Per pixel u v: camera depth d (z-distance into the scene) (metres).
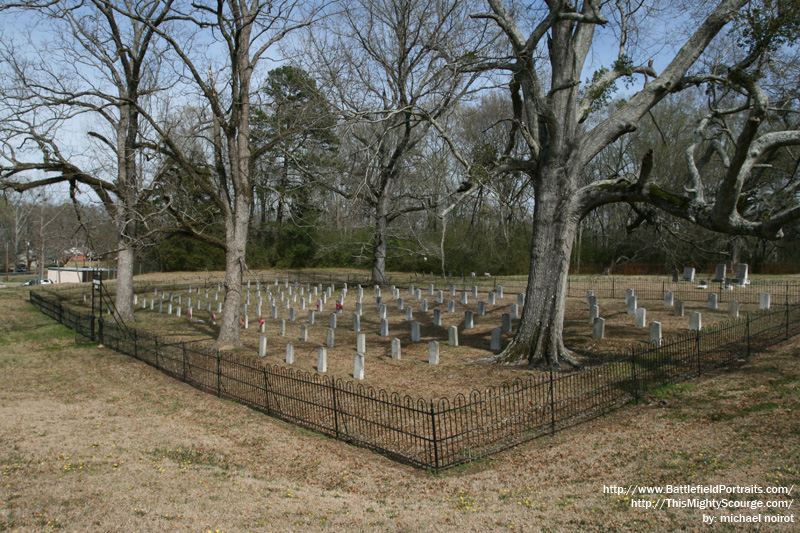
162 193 19.16
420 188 32.66
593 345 16.86
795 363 12.12
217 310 30.66
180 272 53.91
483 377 13.75
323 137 25.42
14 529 5.79
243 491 7.34
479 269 44.47
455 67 15.16
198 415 11.55
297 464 8.79
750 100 13.36
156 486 7.30
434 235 44.75
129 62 24.05
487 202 17.91
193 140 22.25
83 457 8.44
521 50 13.55
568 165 14.45
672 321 19.94
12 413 11.37
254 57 18.36
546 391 11.96
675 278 33.47
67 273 51.75
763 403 9.65
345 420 10.28
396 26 29.92
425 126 30.92
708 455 7.66
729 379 11.65
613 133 14.41
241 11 18.22
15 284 54.28
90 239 21.75
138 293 39.00
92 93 17.58
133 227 25.27
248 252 54.50
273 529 6.07
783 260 41.47
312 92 24.23
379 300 30.00
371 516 6.56
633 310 22.09
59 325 24.98
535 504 6.64
